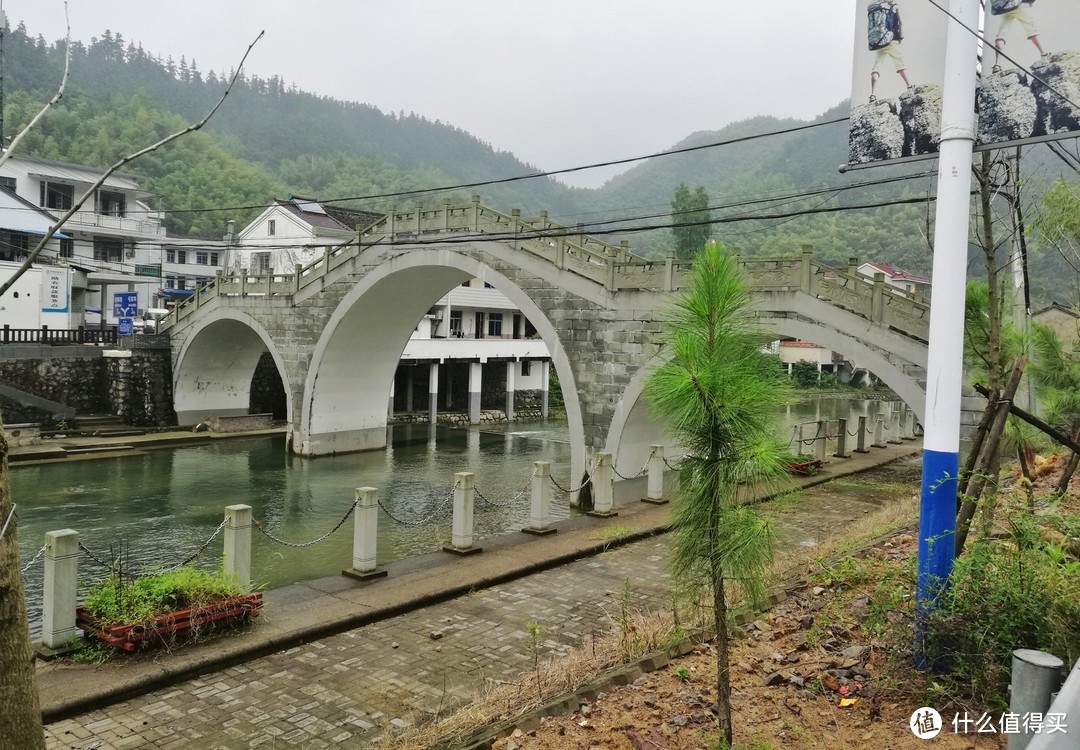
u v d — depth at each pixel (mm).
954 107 5707
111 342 30562
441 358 35656
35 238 31938
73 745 5934
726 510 4391
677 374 4344
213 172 55188
